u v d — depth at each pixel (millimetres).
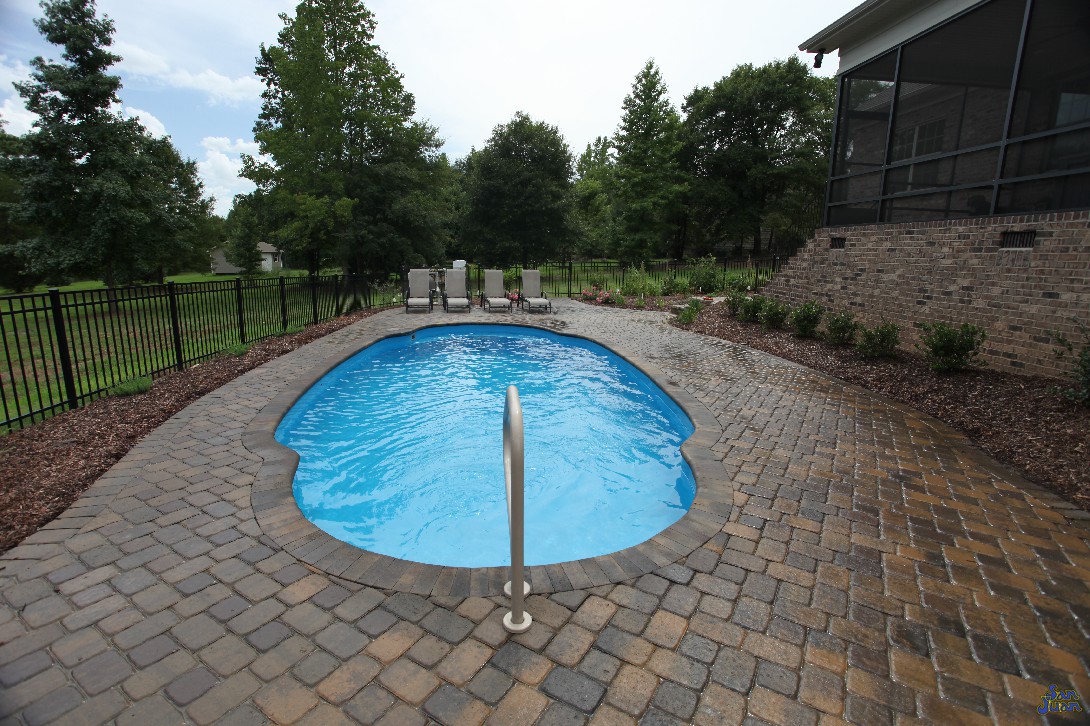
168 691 1858
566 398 6699
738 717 1781
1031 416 4547
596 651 2082
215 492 3420
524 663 2014
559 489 4336
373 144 23344
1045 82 5680
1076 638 2176
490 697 1848
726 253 37031
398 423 5840
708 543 2898
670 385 6223
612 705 1823
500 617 2283
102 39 14938
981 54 6477
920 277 7137
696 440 4461
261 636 2141
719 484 3635
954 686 1926
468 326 11266
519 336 10797
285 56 19953
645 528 3750
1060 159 5477
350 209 20641
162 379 6227
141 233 15797
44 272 15133
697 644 2127
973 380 5676
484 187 27062
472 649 2084
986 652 2098
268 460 3938
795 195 32594
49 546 2766
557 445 5227
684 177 28016
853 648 2111
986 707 1836
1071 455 3852
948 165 6992
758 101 29750
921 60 7504
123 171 15031
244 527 2994
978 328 5836
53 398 5902
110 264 15844
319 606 2334
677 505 4074
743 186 31672
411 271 13906
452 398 6738
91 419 4773
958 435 4613
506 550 3500
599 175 43250
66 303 5062
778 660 2045
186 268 32594
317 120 19859
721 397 5730
